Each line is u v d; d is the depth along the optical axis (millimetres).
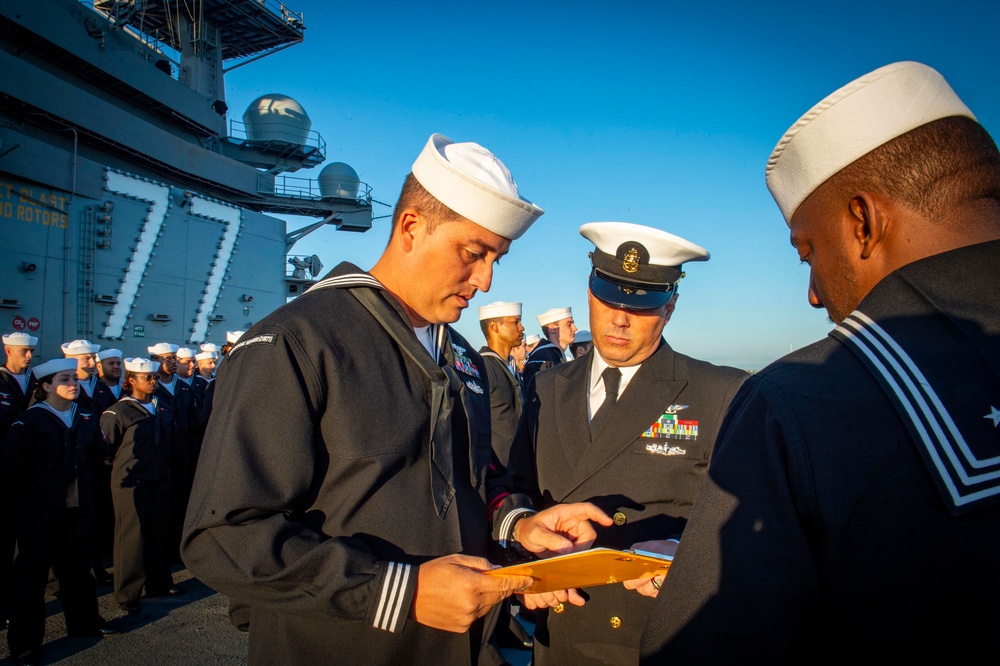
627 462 2129
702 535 941
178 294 12734
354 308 1611
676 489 2062
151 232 12125
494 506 1941
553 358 6703
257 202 16344
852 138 955
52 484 4715
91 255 10969
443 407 1614
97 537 6477
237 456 1360
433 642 1554
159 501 6043
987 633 771
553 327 8094
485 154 1656
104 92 12523
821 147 989
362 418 1490
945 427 804
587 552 1235
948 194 916
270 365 1432
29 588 4477
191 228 13055
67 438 4898
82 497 4891
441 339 1853
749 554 878
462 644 1598
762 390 954
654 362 2227
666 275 2168
